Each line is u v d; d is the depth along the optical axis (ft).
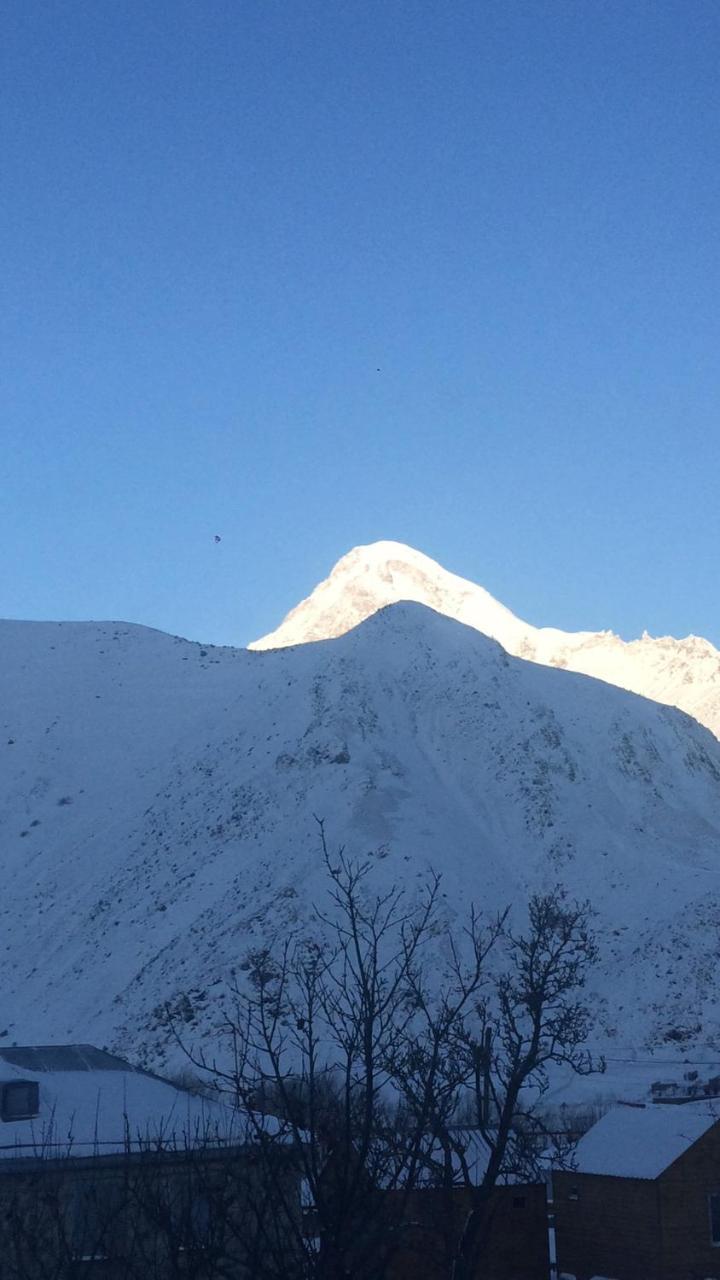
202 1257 53.72
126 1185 59.16
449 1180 64.64
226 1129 84.74
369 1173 58.90
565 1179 112.68
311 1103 54.85
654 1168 108.06
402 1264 83.97
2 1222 66.74
